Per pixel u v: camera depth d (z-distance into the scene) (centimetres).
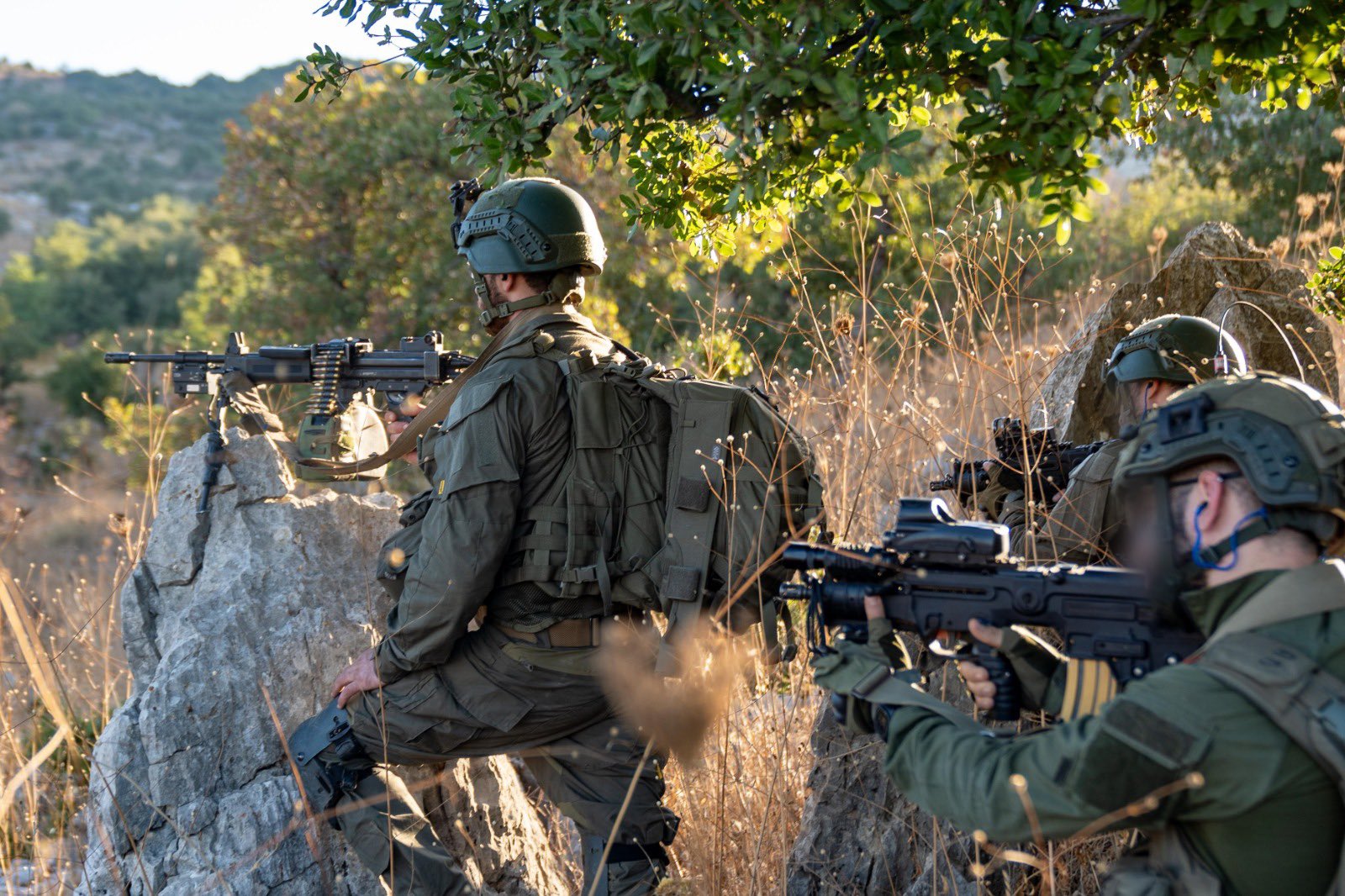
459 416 267
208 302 1895
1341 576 148
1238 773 140
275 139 1503
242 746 314
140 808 304
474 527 259
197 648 316
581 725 284
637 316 1125
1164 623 169
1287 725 138
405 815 291
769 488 276
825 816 311
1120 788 144
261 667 322
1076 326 456
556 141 1191
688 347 495
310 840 303
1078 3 222
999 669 181
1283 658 141
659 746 288
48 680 397
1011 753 156
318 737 286
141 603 339
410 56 254
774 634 283
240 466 344
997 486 335
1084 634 175
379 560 282
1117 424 407
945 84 227
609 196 1165
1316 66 248
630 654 279
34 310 3198
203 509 334
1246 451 148
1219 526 152
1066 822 149
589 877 284
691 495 274
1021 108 208
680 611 271
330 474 338
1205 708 141
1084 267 702
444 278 1334
